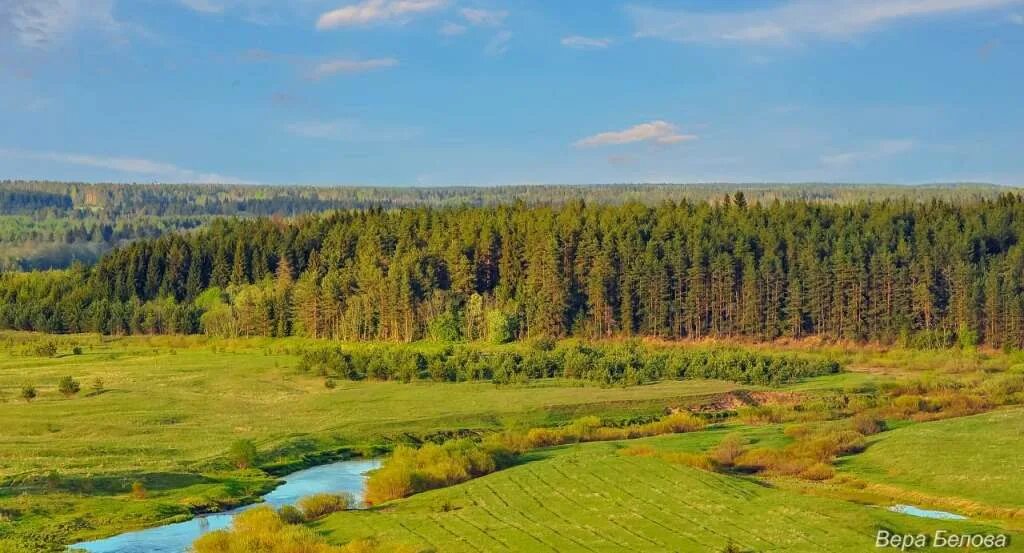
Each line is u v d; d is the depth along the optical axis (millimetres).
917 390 124750
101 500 73125
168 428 106438
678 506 64250
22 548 60438
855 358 166000
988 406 109125
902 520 59750
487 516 64375
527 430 103688
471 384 139125
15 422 107375
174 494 76312
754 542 56500
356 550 56750
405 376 142750
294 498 77188
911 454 77938
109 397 125250
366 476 86812
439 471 76188
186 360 162250
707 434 97875
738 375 141000
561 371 147750
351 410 118000
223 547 58562
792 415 109812
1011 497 65500
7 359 166125
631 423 111250
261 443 97812
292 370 149375
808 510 61656
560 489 69688
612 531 59969
